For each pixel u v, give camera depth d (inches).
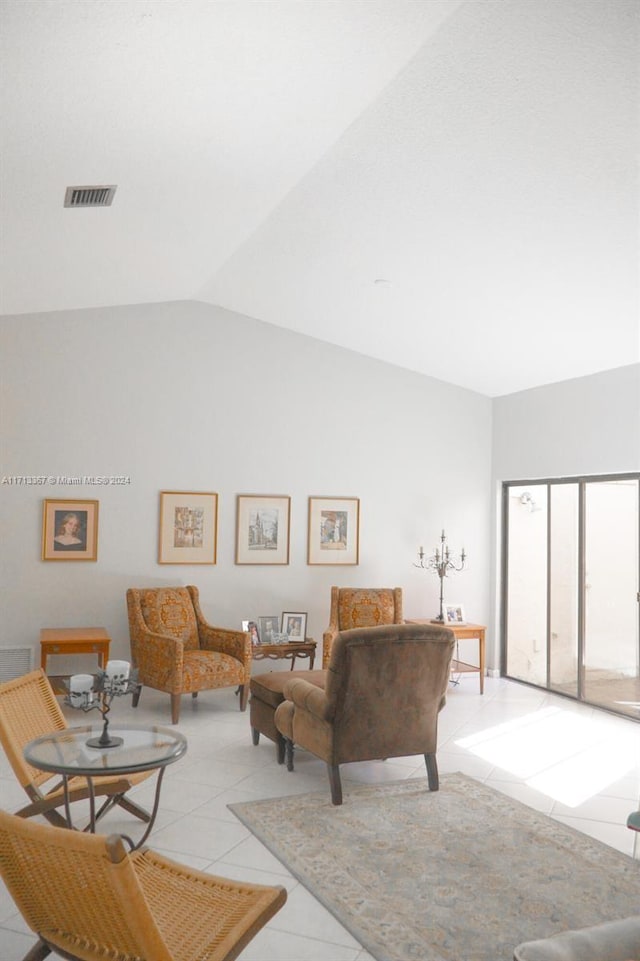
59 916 85.0
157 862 104.7
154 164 162.2
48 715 156.5
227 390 294.7
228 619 291.9
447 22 123.0
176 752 133.2
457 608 310.7
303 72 133.8
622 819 169.5
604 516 273.7
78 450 274.5
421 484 320.5
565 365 271.1
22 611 266.4
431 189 177.0
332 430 308.5
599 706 271.9
